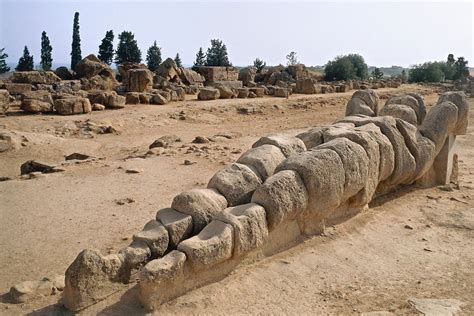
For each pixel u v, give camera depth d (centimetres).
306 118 2311
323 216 649
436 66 5259
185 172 1002
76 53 4944
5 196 832
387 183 812
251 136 1623
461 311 486
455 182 952
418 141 837
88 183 916
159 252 511
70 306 458
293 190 585
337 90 3469
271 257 581
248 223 534
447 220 746
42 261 574
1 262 571
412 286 539
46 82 2588
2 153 1359
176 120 2006
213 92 2605
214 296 492
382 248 635
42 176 973
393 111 900
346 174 652
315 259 586
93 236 649
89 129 1673
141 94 2308
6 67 5084
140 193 848
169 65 3116
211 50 5731
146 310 460
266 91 3008
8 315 453
